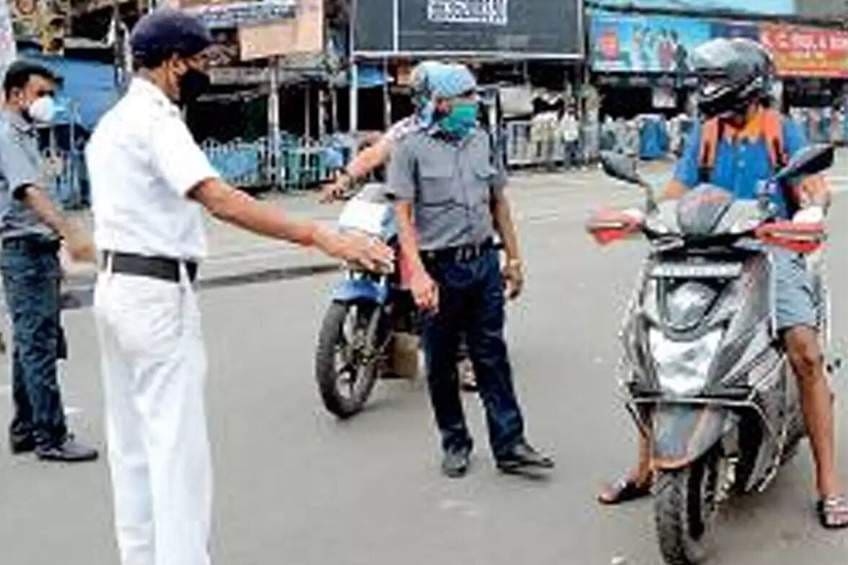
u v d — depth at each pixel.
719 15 31.53
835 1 35.25
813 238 4.66
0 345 9.44
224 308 11.00
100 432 7.02
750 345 4.75
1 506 5.84
